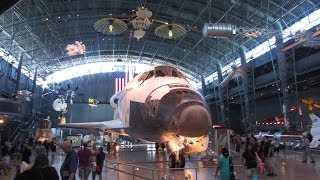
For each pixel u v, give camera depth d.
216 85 45.19
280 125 32.31
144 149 24.58
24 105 34.62
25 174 3.66
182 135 9.29
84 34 40.34
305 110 28.05
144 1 32.22
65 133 49.62
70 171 6.90
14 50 37.06
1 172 13.89
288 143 25.12
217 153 12.61
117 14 35.41
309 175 10.85
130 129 12.56
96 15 35.06
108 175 11.48
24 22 30.05
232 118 45.59
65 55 44.47
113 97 20.55
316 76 25.47
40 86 47.91
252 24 31.16
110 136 21.19
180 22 36.06
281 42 28.12
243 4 29.47
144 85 12.16
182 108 9.37
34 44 38.03
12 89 36.22
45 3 30.14
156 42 43.41
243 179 9.91
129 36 41.34
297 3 26.61
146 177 10.26
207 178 10.04
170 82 11.18
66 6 32.16
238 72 29.48
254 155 9.41
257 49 35.03
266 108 36.53
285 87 27.47
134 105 11.66
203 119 9.09
